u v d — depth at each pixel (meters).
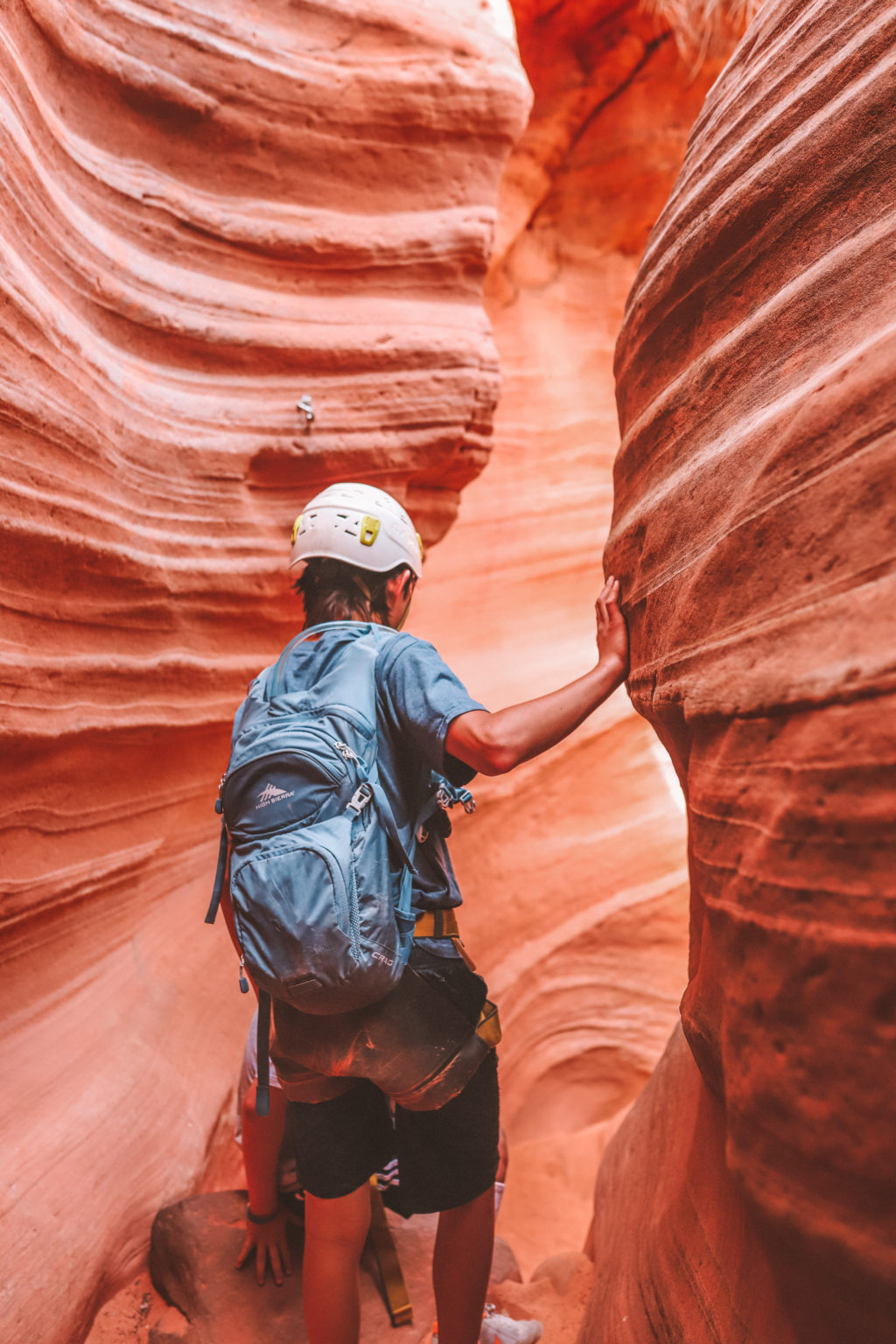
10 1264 1.97
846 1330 1.01
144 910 3.15
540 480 5.73
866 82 1.23
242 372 3.21
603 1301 2.12
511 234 5.74
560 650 5.58
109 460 2.67
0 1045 2.43
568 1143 4.66
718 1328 1.43
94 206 2.78
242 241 3.20
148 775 3.09
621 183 5.96
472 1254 1.78
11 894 2.40
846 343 1.18
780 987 1.02
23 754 2.42
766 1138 1.03
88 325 2.70
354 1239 1.74
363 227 3.44
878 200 1.21
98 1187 2.31
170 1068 2.83
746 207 1.43
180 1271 2.25
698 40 5.61
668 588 1.52
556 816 5.26
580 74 5.82
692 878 1.68
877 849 0.91
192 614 3.09
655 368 1.77
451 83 3.45
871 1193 0.91
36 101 2.42
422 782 1.66
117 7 2.81
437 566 5.09
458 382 3.58
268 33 3.16
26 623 2.41
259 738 1.60
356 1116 1.77
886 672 0.92
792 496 1.14
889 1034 0.89
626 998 5.27
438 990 1.64
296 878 1.48
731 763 1.20
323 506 1.85
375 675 1.65
